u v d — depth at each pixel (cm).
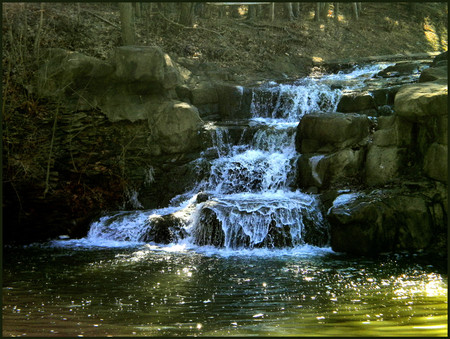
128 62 1184
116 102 1189
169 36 1633
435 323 498
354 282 681
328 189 1003
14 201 1052
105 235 1021
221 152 1178
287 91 1304
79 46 1383
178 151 1171
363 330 481
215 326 504
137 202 1138
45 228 1059
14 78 1151
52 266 790
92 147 1142
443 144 875
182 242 955
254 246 906
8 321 523
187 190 1131
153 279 705
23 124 1102
